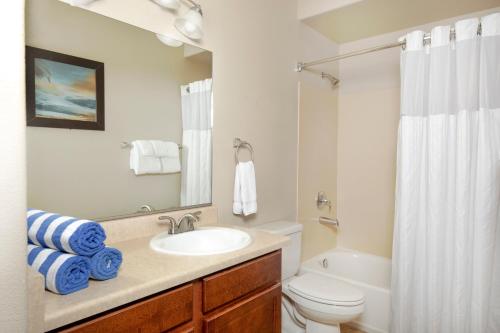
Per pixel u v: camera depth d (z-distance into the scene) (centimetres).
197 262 103
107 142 127
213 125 170
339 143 288
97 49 122
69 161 116
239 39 184
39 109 108
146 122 140
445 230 175
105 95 126
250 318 120
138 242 126
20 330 46
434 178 177
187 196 158
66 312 68
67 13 114
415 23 239
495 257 165
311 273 211
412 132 185
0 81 44
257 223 202
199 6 151
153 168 143
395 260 192
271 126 211
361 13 223
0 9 44
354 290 176
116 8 128
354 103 279
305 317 184
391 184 259
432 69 179
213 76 169
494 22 162
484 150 162
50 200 111
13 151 45
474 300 163
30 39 105
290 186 230
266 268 127
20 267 46
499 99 162
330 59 221
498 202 164
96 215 124
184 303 95
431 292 175
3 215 44
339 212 288
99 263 84
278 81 216
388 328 203
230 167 181
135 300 83
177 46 151
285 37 221
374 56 267
